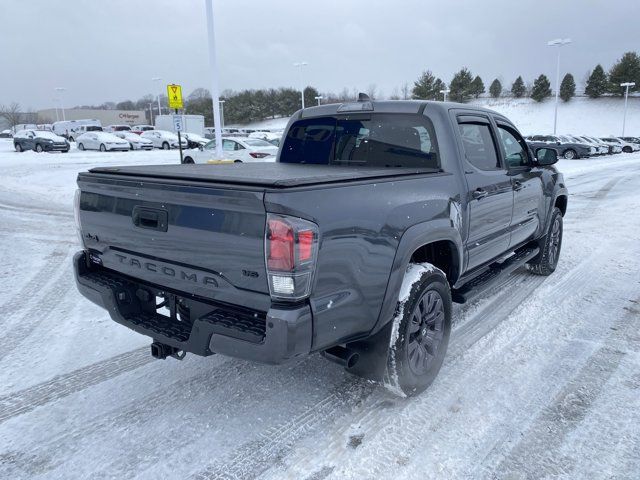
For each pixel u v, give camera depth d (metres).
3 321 4.74
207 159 18.86
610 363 3.77
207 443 2.85
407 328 3.06
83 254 3.43
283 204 2.27
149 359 3.93
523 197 4.80
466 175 3.75
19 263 6.85
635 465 2.63
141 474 2.60
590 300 5.17
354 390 3.42
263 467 2.64
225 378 3.60
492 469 2.60
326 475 2.57
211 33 12.89
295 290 2.34
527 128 77.56
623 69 81.56
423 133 3.76
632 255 6.99
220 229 2.47
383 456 2.71
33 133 33.41
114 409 3.21
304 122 4.51
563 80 85.31
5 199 13.25
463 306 5.03
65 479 2.57
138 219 2.90
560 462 2.66
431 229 3.21
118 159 27.25
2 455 2.76
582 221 9.79
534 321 4.62
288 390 3.42
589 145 33.41
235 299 2.54
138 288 3.16
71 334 4.44
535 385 3.46
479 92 94.50
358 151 4.14
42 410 3.20
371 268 2.78
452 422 3.02
